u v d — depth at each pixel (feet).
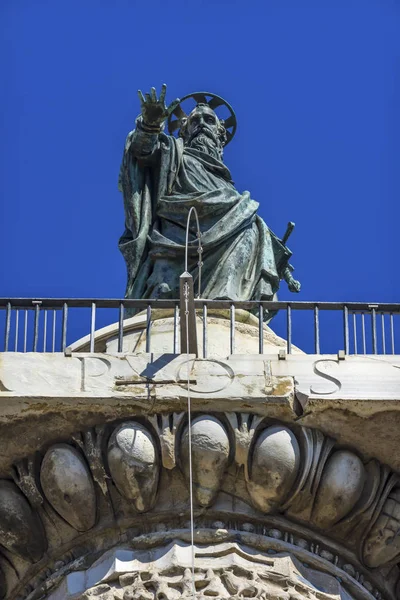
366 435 120.16
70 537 121.19
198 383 118.73
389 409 118.93
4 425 119.03
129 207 143.64
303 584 117.19
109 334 132.57
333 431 119.96
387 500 121.29
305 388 119.14
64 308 122.42
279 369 119.85
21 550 120.98
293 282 146.20
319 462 119.34
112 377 118.73
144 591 115.34
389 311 123.85
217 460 118.11
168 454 118.32
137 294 142.10
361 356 120.88
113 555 118.52
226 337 133.18
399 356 120.88
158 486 119.55
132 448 118.21
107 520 120.37
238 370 119.55
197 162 145.59
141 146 142.72
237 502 119.96
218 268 140.46
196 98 156.56
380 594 122.31
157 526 119.96
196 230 141.69
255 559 118.01
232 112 156.04
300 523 120.67
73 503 119.55
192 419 118.93
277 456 118.21
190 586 114.73
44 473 119.85
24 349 121.39
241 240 142.20
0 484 121.39
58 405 118.11
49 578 120.57
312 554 120.26
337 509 119.75
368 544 121.29
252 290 141.90
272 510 119.75
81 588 118.52
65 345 120.98
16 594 122.21
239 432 118.52
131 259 142.72
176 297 140.36
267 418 119.55
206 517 119.75
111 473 119.03
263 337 131.13
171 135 148.36
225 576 115.85
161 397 118.21
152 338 131.75
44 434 119.75
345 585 120.37
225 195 143.23
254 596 114.93
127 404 118.32
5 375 118.52
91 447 119.24
